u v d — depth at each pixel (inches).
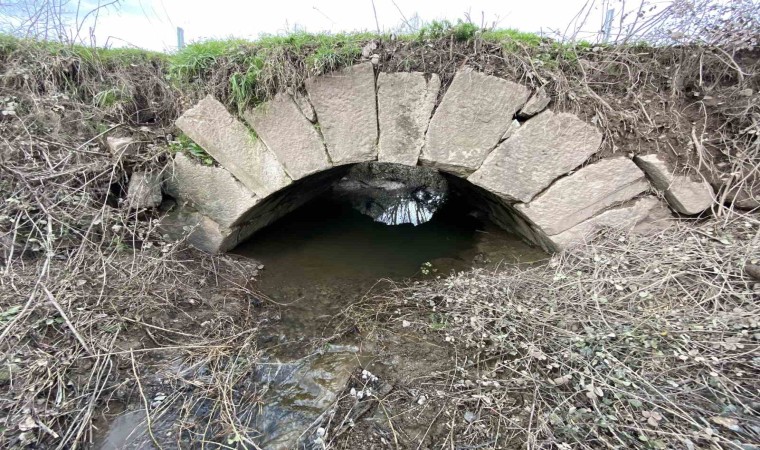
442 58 102.3
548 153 102.8
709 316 76.3
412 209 213.5
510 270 113.8
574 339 77.2
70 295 81.7
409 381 80.6
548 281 99.5
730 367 67.2
